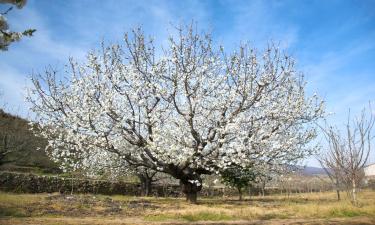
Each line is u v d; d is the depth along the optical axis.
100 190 26.67
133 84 18.56
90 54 19.06
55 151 20.62
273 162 20.03
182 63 18.16
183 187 20.34
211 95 18.80
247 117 19.03
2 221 12.02
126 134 19.28
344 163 18.94
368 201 20.25
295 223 12.80
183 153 17.53
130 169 22.50
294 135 20.17
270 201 23.36
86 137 18.97
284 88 19.70
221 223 12.81
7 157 27.77
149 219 13.66
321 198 25.72
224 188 31.88
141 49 18.97
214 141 18.34
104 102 18.28
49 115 19.92
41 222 12.09
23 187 23.94
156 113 18.53
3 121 30.02
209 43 18.73
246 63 18.69
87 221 12.71
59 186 25.19
